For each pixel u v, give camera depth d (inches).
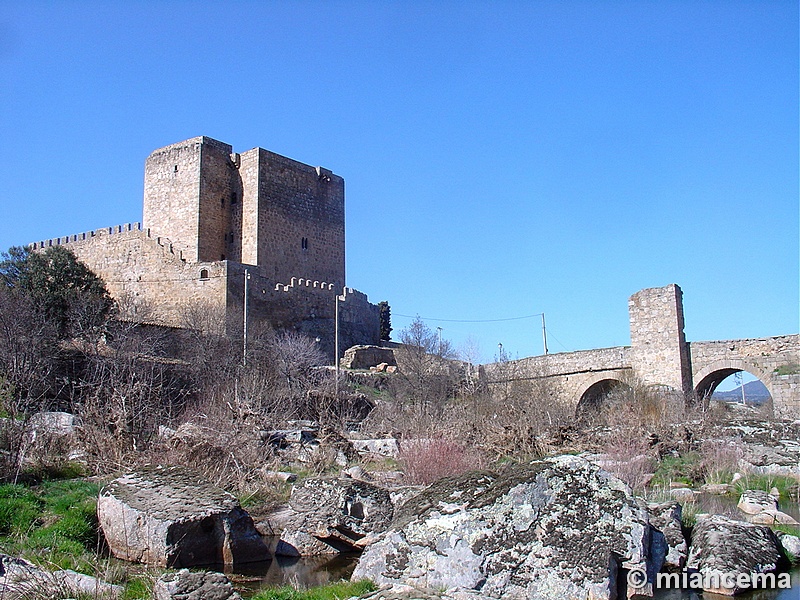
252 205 2910.9
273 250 2938.0
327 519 702.5
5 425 948.0
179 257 2630.4
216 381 1648.6
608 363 2197.3
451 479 589.9
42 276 2281.0
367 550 563.8
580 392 2249.0
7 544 612.1
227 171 2955.2
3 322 1605.6
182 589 483.2
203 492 697.0
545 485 540.4
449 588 502.3
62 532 651.5
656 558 557.0
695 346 2066.9
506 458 1127.6
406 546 542.0
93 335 1852.9
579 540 515.5
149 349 1892.2
